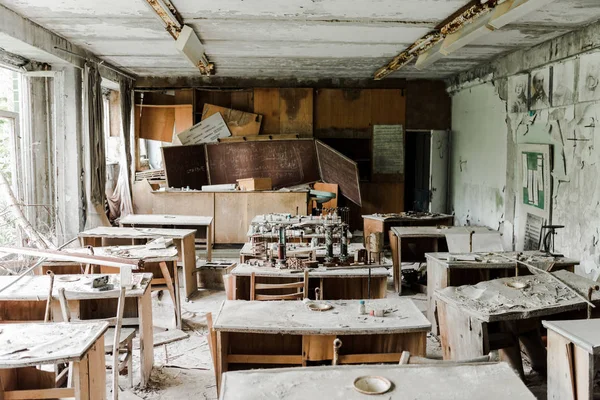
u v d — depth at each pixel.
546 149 7.73
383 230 8.27
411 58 8.79
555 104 7.57
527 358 4.81
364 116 11.70
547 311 3.93
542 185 7.88
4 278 4.66
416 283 7.34
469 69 10.53
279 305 3.98
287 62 9.74
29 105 8.09
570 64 7.21
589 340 3.10
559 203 7.46
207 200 9.78
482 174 10.20
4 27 6.05
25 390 3.11
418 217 8.48
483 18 5.73
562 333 3.27
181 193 9.77
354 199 10.77
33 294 4.18
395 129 11.68
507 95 9.09
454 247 6.45
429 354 4.97
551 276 4.69
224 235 9.80
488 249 6.42
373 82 11.67
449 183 12.02
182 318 6.03
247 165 11.22
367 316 3.74
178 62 9.77
